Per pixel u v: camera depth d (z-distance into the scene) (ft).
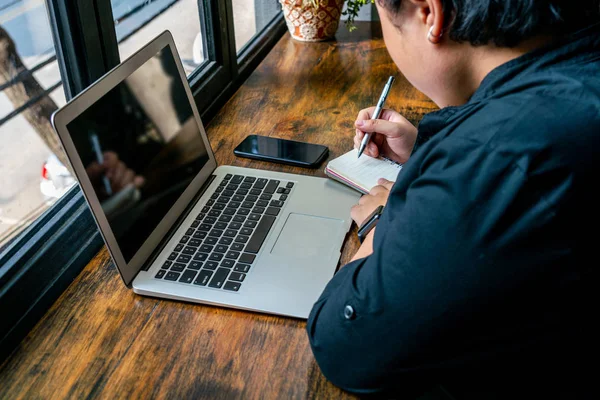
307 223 3.21
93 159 2.62
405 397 2.24
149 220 2.98
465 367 2.00
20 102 3.85
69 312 2.74
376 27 6.29
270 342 2.56
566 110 1.69
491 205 1.74
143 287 2.78
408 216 1.93
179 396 2.32
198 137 3.55
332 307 2.22
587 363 1.96
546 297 1.79
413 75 2.24
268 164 3.88
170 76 3.35
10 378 2.41
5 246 2.80
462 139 1.84
